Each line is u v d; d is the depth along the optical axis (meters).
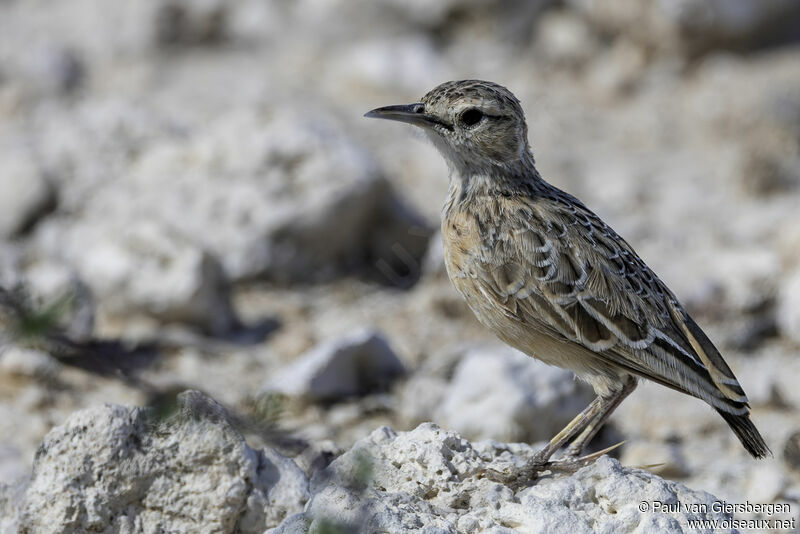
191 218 15.17
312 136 15.71
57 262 14.52
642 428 11.78
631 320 8.26
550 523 7.24
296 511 7.97
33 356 12.06
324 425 11.58
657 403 12.39
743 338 13.71
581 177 17.92
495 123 8.85
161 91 20.33
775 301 14.23
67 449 7.88
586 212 8.88
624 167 18.28
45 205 15.68
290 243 15.27
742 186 17.45
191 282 13.67
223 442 7.94
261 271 15.05
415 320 14.33
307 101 19.98
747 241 15.97
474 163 8.95
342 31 22.14
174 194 15.40
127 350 13.02
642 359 8.23
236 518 7.96
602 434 11.30
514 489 7.92
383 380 12.55
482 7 21.95
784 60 20.50
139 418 7.97
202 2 22.53
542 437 11.17
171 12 22.47
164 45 22.42
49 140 16.73
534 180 9.11
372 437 8.25
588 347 8.34
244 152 15.62
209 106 19.47
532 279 8.49
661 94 20.47
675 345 8.23
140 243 14.05
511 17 22.03
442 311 14.41
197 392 8.09
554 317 8.45
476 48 21.81
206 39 22.56
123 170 15.99
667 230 16.41
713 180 17.94
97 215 15.38
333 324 14.20
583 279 8.38
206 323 13.82
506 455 8.51
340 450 9.13
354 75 20.67
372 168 15.63
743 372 12.99
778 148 17.98
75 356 12.36
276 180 15.40
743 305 14.20
